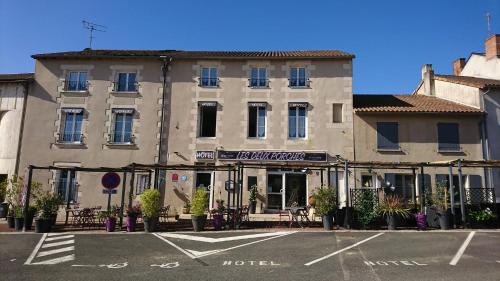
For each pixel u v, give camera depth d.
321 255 9.29
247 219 15.06
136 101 19.66
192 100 19.61
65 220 16.08
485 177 18.27
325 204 13.64
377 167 15.94
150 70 19.94
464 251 9.60
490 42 23.34
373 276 7.36
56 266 8.29
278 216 16.86
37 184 14.62
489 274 7.45
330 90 19.38
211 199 18.48
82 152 19.20
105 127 19.44
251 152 18.88
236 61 19.86
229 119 19.36
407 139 18.75
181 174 18.80
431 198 14.92
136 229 13.79
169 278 7.30
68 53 20.81
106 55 19.78
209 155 18.95
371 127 18.94
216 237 12.04
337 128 18.98
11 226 14.13
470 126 18.77
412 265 8.23
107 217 13.59
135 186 18.83
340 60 19.61
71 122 19.66
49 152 19.19
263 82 19.80
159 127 19.38
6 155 19.17
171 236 12.25
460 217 13.92
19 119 19.48
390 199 14.12
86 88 19.80
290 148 18.94
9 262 8.68
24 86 19.77
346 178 14.06
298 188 18.77
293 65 19.73
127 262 8.65
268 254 9.45
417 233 12.42
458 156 18.48
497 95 18.98
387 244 10.59
